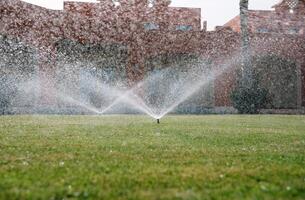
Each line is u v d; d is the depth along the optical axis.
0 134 9.23
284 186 4.17
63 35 27.70
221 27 31.55
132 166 5.23
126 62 29.31
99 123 13.51
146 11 30.25
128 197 3.63
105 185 4.08
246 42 26.83
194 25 31.36
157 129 11.31
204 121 15.54
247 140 8.84
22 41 25.30
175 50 30.28
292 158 6.23
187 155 6.36
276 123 15.09
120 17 29.67
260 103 28.06
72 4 29.09
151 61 29.86
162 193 3.79
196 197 3.65
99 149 6.93
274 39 31.80
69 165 5.27
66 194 3.72
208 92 30.17
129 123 13.70
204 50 30.58
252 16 33.94
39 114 20.89
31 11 26.02
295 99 31.41
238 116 20.59
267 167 5.32
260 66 31.33
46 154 6.27
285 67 31.64
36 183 4.12
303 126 13.65
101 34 28.98
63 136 9.03
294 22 34.41
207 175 4.68
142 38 29.84
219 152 6.77
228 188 4.04
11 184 4.08
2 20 24.39
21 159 5.73
